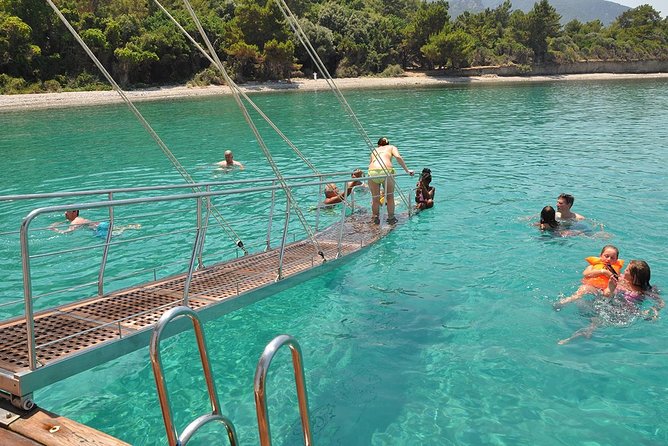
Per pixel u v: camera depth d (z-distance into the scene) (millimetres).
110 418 4633
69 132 25141
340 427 4441
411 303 6816
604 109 33812
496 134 22453
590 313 6371
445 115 31109
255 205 11750
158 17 63344
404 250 8773
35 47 50781
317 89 62219
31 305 3799
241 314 6594
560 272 7637
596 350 5566
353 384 5055
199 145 20531
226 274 6914
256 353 5680
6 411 3609
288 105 39406
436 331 6062
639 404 4648
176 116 32062
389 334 6031
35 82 51406
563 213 9914
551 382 5012
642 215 10281
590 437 4246
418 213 10930
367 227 10023
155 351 2785
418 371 5258
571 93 50844
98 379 5250
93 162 17266
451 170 15070
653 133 22031
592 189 12445
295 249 8484
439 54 84062
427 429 4391
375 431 4383
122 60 56312
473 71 88875
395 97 47062
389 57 85000
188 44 62375
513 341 5785
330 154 18094
